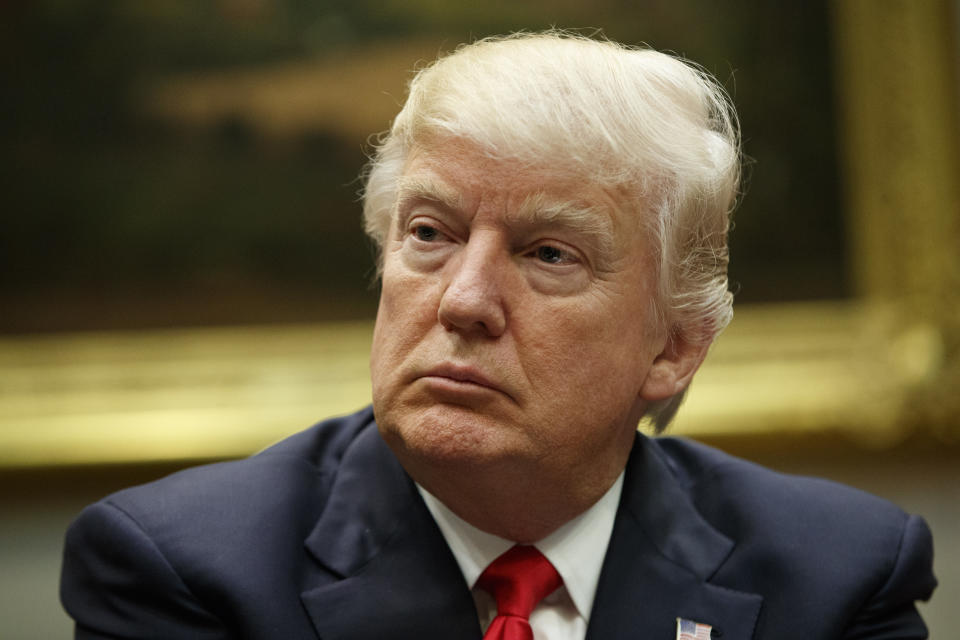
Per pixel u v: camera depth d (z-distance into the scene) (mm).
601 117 4406
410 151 4668
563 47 4648
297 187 13273
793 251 13320
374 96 13352
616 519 5086
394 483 5016
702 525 5203
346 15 13336
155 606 4512
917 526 5426
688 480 5785
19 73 12984
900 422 12695
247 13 13281
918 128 13172
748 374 12805
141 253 13008
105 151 13062
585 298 4391
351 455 5293
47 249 12898
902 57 13188
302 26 13328
